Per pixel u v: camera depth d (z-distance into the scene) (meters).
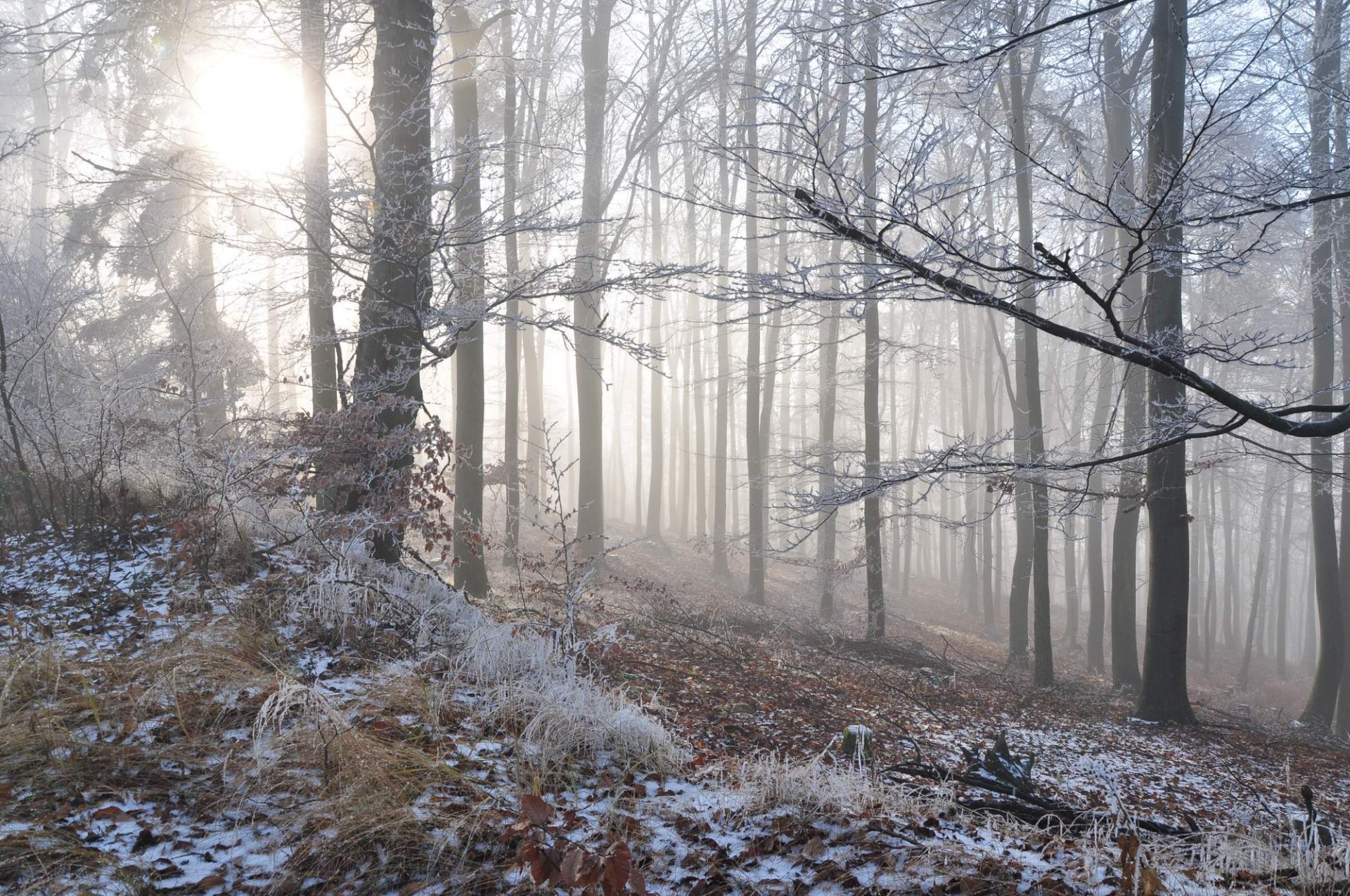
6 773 3.97
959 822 4.88
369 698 5.37
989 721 11.54
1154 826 5.25
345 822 3.74
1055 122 15.02
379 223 9.72
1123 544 18.03
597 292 11.37
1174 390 11.42
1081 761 10.00
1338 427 4.84
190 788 4.02
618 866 3.03
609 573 18.55
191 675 5.16
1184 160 4.38
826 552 20.34
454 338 10.55
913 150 4.30
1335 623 17.31
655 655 10.73
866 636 17.06
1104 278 18.08
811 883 3.64
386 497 8.91
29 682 4.96
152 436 9.80
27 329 10.67
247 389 16.00
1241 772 10.87
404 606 7.42
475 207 11.90
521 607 10.45
